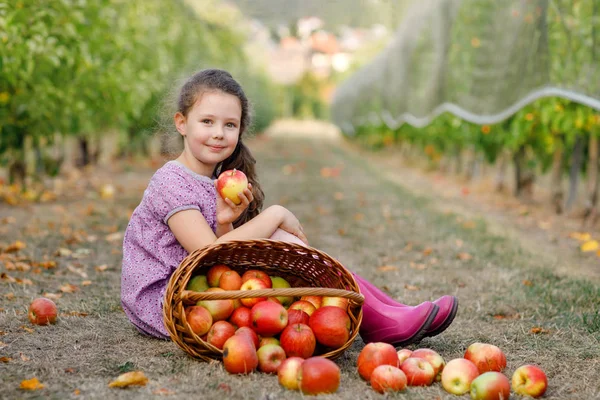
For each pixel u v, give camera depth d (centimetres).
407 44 1068
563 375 258
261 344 253
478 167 1162
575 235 610
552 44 565
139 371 246
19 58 561
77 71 685
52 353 270
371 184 1085
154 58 1096
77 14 623
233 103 287
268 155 1770
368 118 1917
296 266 288
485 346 257
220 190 273
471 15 757
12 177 734
